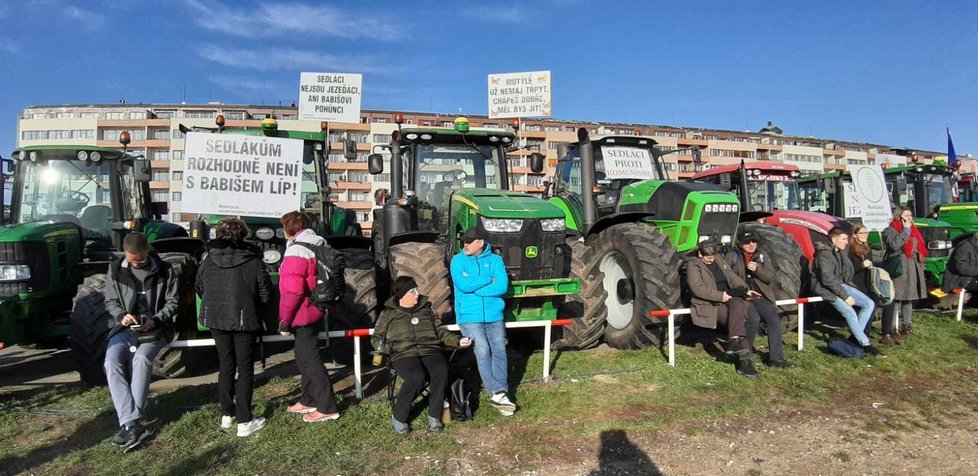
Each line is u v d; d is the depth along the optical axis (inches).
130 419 158.4
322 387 174.6
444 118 2076.8
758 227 297.9
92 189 279.0
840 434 167.6
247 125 296.2
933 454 155.0
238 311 164.9
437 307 206.1
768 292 229.8
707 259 227.3
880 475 143.2
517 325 209.2
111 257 262.4
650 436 165.6
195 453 154.1
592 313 247.4
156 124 2007.9
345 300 223.9
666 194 279.7
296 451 154.4
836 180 476.4
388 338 172.9
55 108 2123.5
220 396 170.4
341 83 375.6
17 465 148.9
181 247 228.5
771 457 152.9
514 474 142.9
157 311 169.6
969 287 335.9
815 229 341.1
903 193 487.5
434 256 215.3
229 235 170.4
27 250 223.0
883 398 198.4
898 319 291.9
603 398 195.3
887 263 281.0
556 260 222.2
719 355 251.9
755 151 2532.0
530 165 305.6
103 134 2000.5
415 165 282.8
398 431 166.4
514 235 215.3
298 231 179.8
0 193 270.1
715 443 161.3
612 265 276.1
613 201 314.0
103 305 205.6
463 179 290.2
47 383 226.2
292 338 189.8
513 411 180.4
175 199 1974.7
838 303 248.5
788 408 188.1
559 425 173.3
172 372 225.0
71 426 174.2
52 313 240.5
